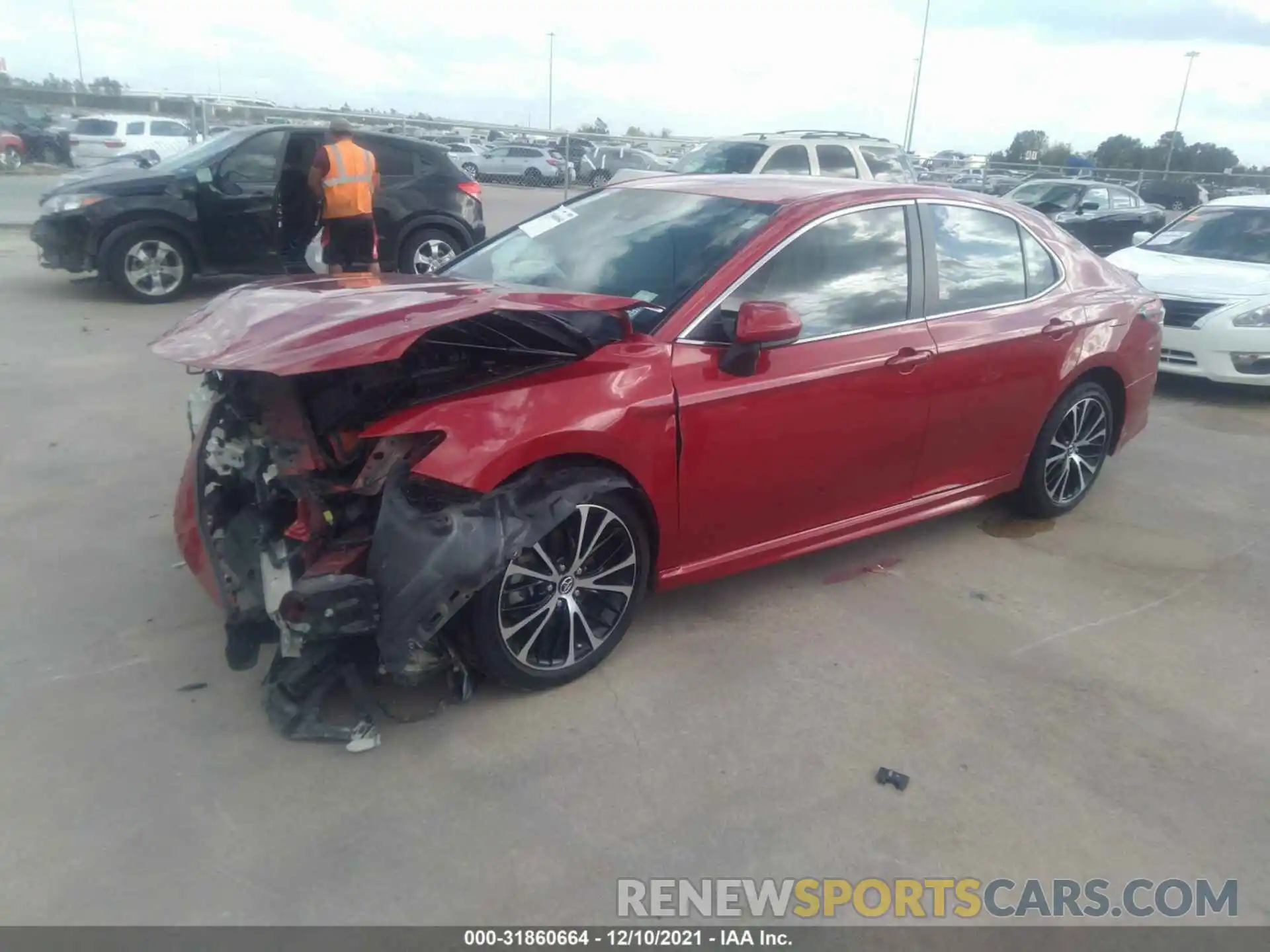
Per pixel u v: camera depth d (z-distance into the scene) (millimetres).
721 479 3910
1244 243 9523
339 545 3256
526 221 5070
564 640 3662
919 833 3047
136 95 18344
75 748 3227
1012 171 31141
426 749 3312
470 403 3348
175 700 3510
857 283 4340
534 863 2842
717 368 3834
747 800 3148
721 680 3812
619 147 21344
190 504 3621
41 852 2791
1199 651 4219
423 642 3135
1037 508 5441
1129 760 3451
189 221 10438
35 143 29562
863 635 4207
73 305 10164
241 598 3342
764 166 13031
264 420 3551
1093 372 5371
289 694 3373
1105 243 17500
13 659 3711
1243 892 2879
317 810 3006
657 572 3922
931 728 3576
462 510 3211
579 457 3539
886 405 4348
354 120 16516
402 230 11484
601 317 3805
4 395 6922
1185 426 7699
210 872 2752
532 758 3291
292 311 3473
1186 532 5516
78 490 5320
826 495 4324
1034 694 3830
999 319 4809
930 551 5105
